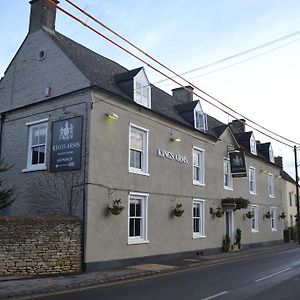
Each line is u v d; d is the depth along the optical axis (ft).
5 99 62.18
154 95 71.97
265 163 109.60
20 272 41.70
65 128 52.65
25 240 42.37
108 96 53.47
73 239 46.83
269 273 46.34
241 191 91.50
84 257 47.32
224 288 35.63
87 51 63.05
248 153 96.94
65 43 59.21
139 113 59.06
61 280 39.29
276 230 111.96
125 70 68.80
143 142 59.98
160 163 62.75
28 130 57.62
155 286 36.91
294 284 37.96
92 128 50.49
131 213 56.34
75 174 50.44
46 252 43.96
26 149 57.06
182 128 69.46
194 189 71.26
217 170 80.38
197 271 49.14
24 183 56.18
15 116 59.72
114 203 51.90
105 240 50.39
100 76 57.11
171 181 64.95
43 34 58.75
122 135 55.21
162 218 61.82
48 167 53.62
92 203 49.19
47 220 44.47
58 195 51.80
